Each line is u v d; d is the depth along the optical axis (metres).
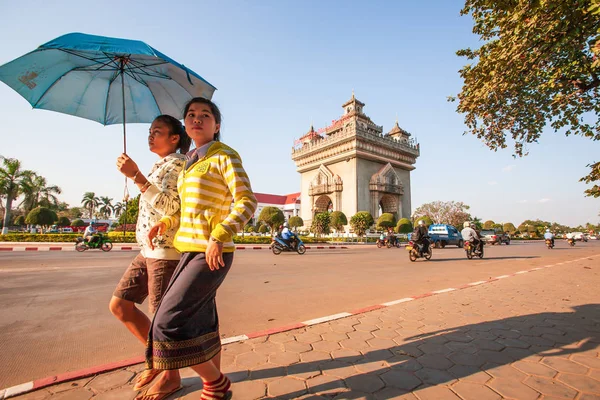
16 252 13.09
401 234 31.98
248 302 4.69
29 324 3.56
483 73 6.98
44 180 31.30
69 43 1.78
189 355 1.51
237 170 1.71
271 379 2.09
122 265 8.72
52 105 2.42
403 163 40.56
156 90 2.62
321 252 16.55
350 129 35.09
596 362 2.40
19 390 1.89
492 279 6.73
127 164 1.93
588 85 6.54
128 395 1.88
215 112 2.01
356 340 2.88
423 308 4.11
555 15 5.20
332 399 1.85
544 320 3.55
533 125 8.11
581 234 43.06
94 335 3.21
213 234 1.53
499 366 2.33
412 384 2.04
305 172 43.25
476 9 7.19
